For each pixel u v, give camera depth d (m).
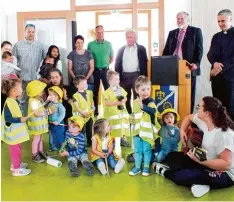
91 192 1.95
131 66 3.43
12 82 2.28
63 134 2.93
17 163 2.32
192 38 3.31
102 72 3.77
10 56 3.37
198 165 2.09
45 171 2.38
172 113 2.45
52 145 2.94
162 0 4.64
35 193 1.94
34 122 2.56
